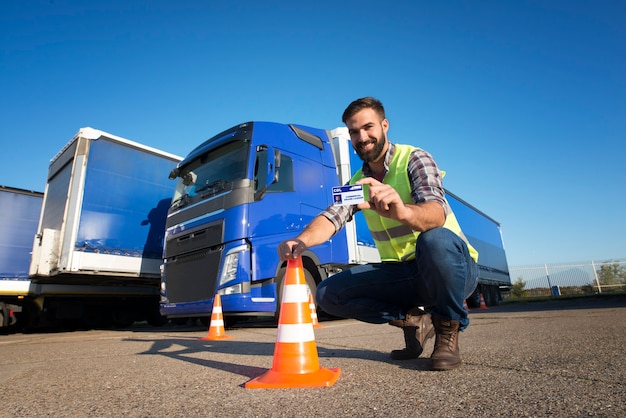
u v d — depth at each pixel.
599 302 11.00
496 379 1.68
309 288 6.15
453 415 1.21
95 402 1.62
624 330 3.35
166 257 6.25
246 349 3.36
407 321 2.30
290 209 6.04
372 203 1.69
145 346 4.04
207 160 6.47
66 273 6.89
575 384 1.53
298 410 1.34
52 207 7.88
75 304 8.95
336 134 7.62
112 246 7.28
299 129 6.89
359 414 1.26
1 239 8.56
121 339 5.23
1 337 7.35
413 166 2.07
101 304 9.36
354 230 7.22
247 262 5.32
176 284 5.94
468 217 15.02
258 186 5.75
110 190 7.45
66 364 2.86
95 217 7.14
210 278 5.47
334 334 4.42
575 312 6.44
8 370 2.68
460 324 1.99
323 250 6.47
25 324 8.60
